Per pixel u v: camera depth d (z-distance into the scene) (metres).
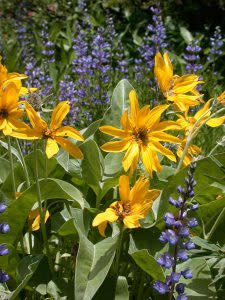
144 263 0.50
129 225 0.46
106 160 0.61
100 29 1.15
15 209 0.53
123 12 1.74
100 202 0.61
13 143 0.77
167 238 0.44
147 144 0.50
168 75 0.55
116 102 0.65
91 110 1.00
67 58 1.38
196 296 0.50
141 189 0.47
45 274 0.53
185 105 0.55
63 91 0.96
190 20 1.73
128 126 0.50
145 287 0.56
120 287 0.51
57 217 0.58
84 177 0.58
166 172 0.62
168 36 1.66
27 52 1.26
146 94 1.06
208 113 0.59
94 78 1.10
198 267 0.52
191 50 1.12
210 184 0.58
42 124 0.48
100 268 0.49
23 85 1.07
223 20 1.70
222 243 0.57
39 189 0.50
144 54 1.18
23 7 1.73
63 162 0.59
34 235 0.59
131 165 0.50
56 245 0.59
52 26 1.54
